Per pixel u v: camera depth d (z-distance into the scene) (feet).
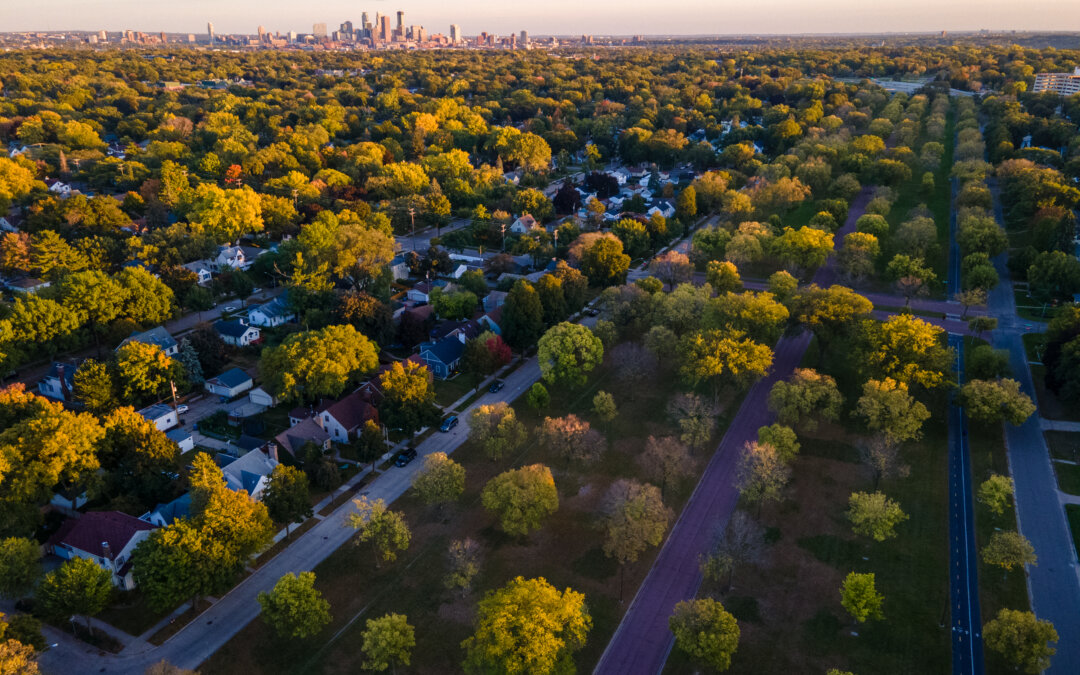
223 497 233.55
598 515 281.33
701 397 363.76
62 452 263.29
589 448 309.22
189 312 479.00
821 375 353.31
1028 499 289.74
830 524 276.62
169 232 550.77
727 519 278.87
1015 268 514.27
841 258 515.91
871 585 217.97
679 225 639.76
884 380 335.06
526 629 181.78
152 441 281.74
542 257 563.48
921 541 266.98
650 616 231.50
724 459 320.70
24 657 183.93
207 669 209.97
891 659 214.07
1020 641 200.03
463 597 239.09
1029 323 450.30
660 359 399.03
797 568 252.83
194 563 221.05
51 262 492.13
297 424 322.34
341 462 315.37
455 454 324.60
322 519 279.69
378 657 198.29
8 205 650.84
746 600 237.45
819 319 386.52
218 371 389.39
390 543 263.29
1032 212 587.68
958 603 236.63
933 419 348.38
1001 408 326.85
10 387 311.27
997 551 238.89
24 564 220.84
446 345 407.23
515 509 252.21
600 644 220.02
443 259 549.95
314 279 458.91
